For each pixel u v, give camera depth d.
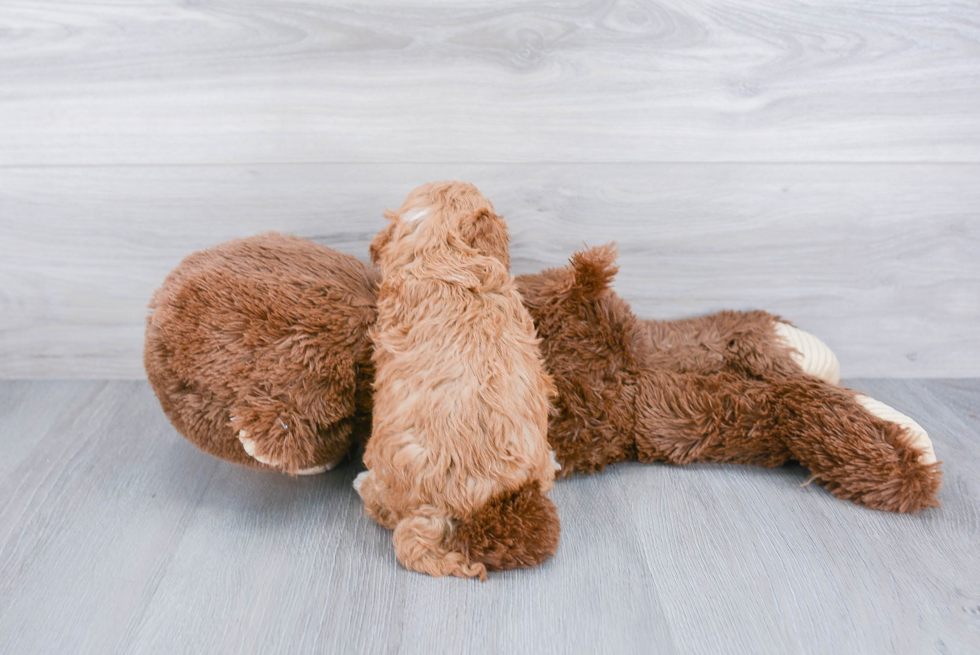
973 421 1.11
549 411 0.94
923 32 1.00
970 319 1.19
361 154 1.04
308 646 0.68
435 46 0.98
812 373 1.04
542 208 1.08
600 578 0.77
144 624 0.71
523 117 1.02
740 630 0.71
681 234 1.11
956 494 0.94
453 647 0.68
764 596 0.75
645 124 1.03
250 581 0.77
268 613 0.72
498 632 0.70
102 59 0.98
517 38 0.98
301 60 0.98
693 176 1.07
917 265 1.15
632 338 1.03
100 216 1.08
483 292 0.81
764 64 1.01
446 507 0.76
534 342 0.84
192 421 0.84
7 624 0.71
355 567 0.79
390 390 0.77
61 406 1.12
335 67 0.99
